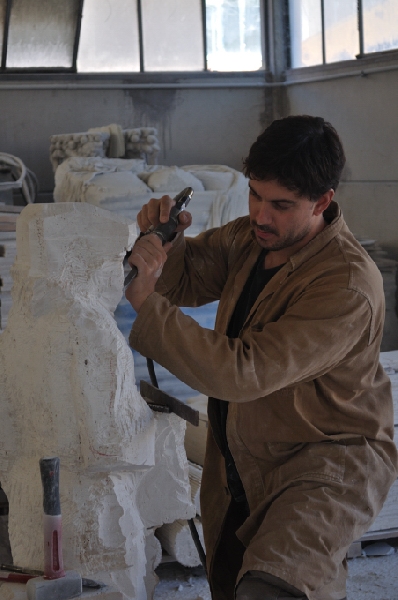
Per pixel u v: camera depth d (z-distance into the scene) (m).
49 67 6.45
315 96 6.56
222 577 1.98
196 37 6.85
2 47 6.26
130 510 1.57
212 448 2.02
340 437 1.73
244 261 2.00
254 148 1.66
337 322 1.61
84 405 1.46
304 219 1.70
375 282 1.70
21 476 1.65
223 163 7.05
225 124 7.01
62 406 1.49
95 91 6.58
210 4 6.84
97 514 1.52
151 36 6.71
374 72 5.75
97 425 1.46
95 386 1.46
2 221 3.68
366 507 1.70
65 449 1.50
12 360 1.62
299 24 6.80
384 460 1.77
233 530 1.98
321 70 6.41
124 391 1.50
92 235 1.52
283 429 1.74
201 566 2.89
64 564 1.50
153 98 6.76
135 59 6.70
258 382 1.57
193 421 1.57
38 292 1.51
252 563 1.58
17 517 1.64
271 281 1.79
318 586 1.58
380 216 5.83
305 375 1.63
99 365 1.46
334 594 1.70
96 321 1.47
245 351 1.60
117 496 1.54
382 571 2.87
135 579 1.57
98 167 4.80
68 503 1.51
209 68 6.94
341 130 6.24
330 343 1.61
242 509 1.98
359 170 6.05
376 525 2.98
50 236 1.50
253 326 1.78
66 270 1.52
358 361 1.73
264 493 1.80
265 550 1.59
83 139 5.19
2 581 1.46
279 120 1.69
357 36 5.97
